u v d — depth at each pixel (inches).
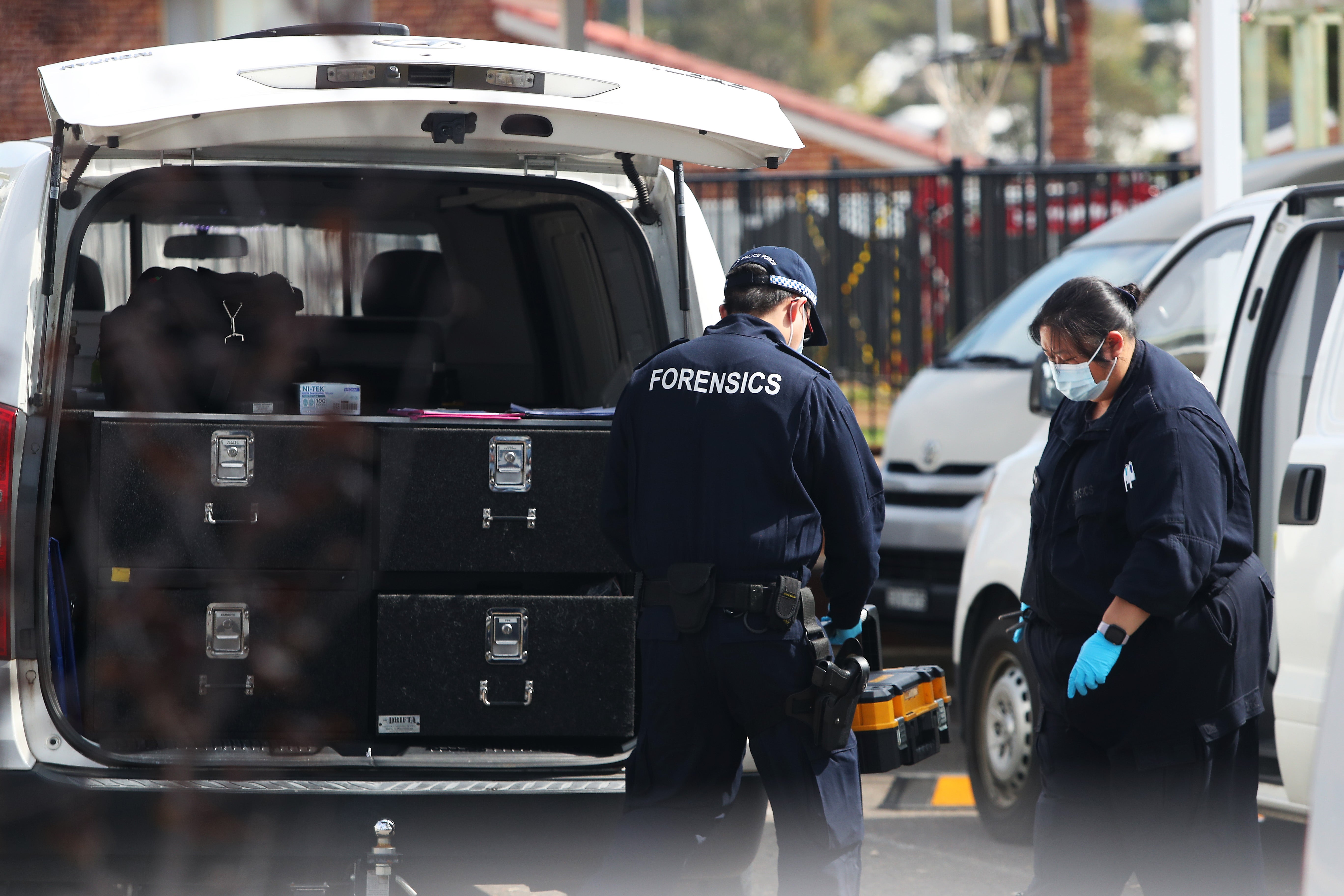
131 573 519.5
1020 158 5497.1
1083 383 530.3
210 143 512.1
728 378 503.2
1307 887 290.4
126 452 517.7
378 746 529.7
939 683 555.8
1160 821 523.5
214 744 522.6
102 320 626.5
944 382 1179.9
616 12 7101.4
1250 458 681.6
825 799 491.5
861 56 7677.2
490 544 537.3
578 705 534.0
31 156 546.9
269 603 527.2
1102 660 506.3
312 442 529.0
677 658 497.4
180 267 653.9
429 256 738.2
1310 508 629.9
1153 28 7504.9
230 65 494.3
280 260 730.8
